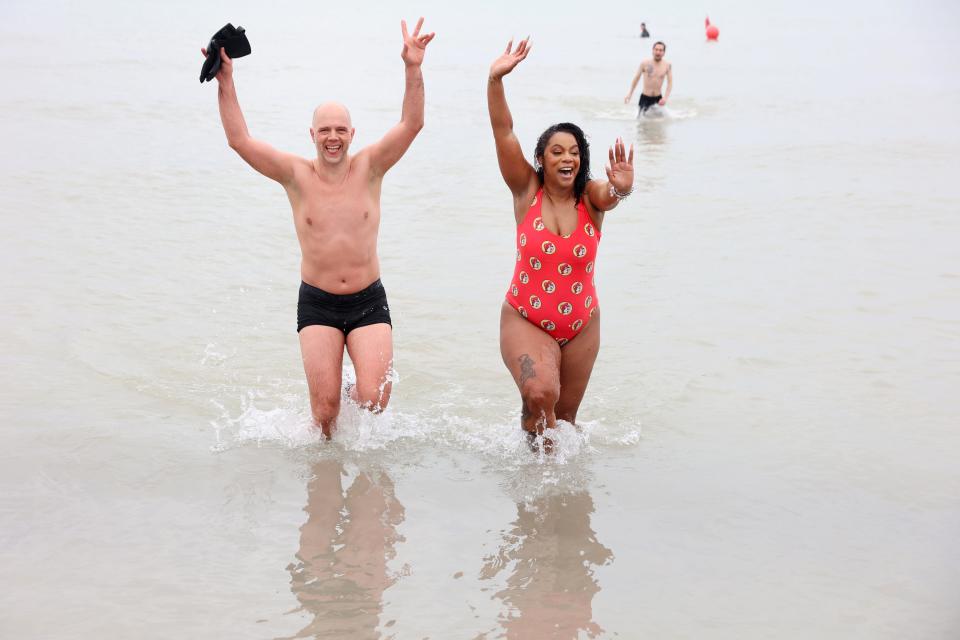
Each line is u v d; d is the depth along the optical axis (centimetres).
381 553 492
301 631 425
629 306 866
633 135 1714
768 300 880
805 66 2892
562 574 476
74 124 1584
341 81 2191
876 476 577
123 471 567
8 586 451
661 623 438
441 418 659
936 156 1523
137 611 435
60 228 1032
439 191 1270
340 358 638
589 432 639
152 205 1142
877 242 1059
